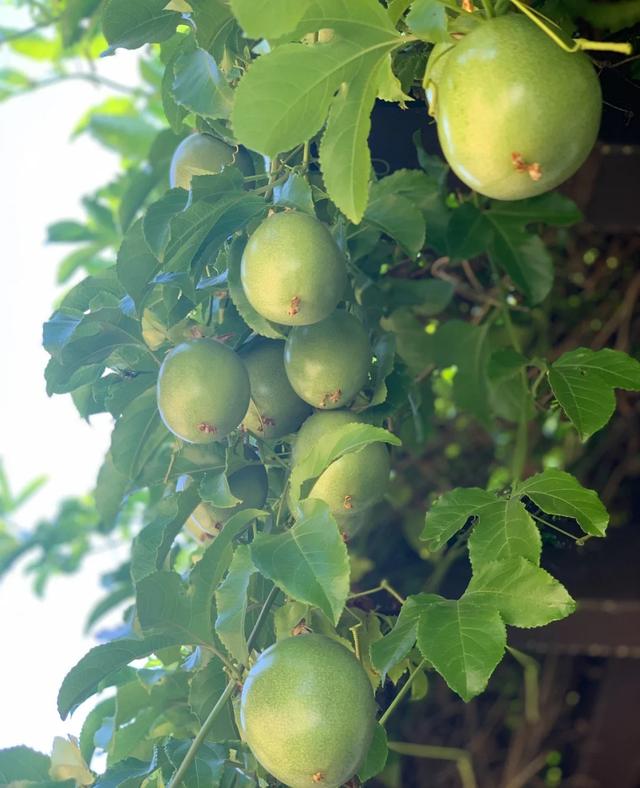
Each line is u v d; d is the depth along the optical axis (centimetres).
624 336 109
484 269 104
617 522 112
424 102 77
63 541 129
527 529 60
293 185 65
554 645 96
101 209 120
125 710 82
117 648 65
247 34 55
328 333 68
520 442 92
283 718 54
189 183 72
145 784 67
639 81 74
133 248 69
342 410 70
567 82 54
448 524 62
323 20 56
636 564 94
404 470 108
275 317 64
